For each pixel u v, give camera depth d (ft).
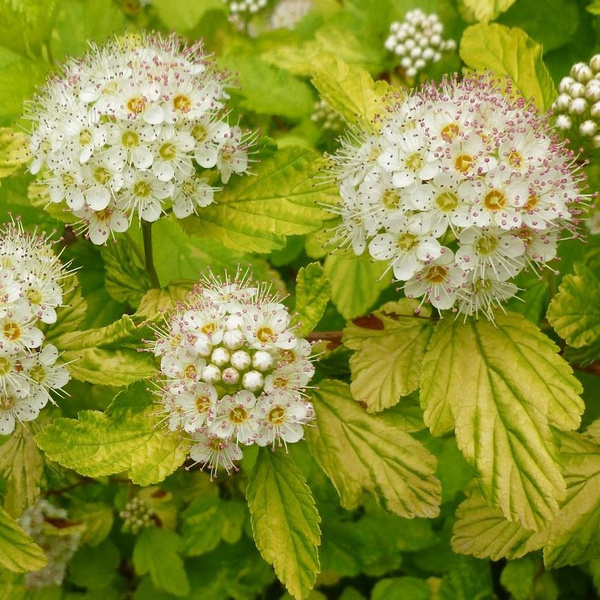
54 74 1.03
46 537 1.15
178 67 0.97
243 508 1.16
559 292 0.95
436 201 0.89
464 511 0.98
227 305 0.92
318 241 1.14
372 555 1.13
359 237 0.96
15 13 1.07
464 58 1.04
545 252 0.91
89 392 1.18
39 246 1.00
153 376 0.94
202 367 0.90
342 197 0.97
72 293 1.01
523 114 0.91
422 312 0.98
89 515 1.19
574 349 0.99
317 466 1.15
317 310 0.94
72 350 0.97
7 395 0.94
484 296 0.93
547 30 1.20
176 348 0.92
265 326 0.91
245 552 1.18
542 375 0.91
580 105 0.97
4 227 1.08
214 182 1.01
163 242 1.15
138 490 1.18
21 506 0.98
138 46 1.01
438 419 0.91
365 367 0.96
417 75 1.24
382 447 0.95
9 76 1.08
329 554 1.14
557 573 1.14
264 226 0.99
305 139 1.23
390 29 1.26
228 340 0.89
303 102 1.21
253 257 1.17
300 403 0.90
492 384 0.91
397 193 0.92
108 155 0.94
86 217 0.98
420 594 1.12
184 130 0.97
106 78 0.96
